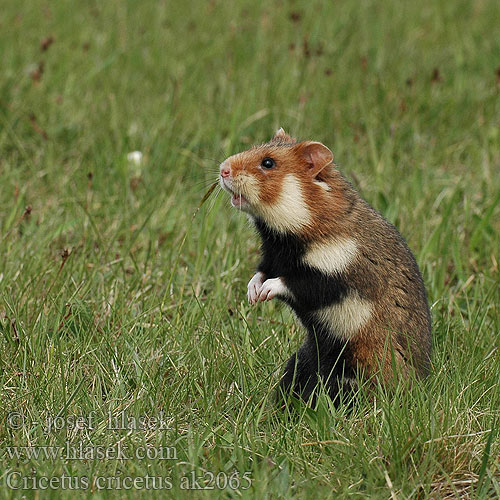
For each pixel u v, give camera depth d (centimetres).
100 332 999
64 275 1115
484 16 2380
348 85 1809
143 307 1059
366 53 2033
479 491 756
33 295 1055
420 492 764
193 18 2331
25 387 884
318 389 906
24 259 1140
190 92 1770
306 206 877
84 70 1873
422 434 796
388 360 884
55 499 711
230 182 891
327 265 873
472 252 1254
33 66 1831
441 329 1027
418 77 1902
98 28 2200
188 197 1383
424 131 1661
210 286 1163
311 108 1694
